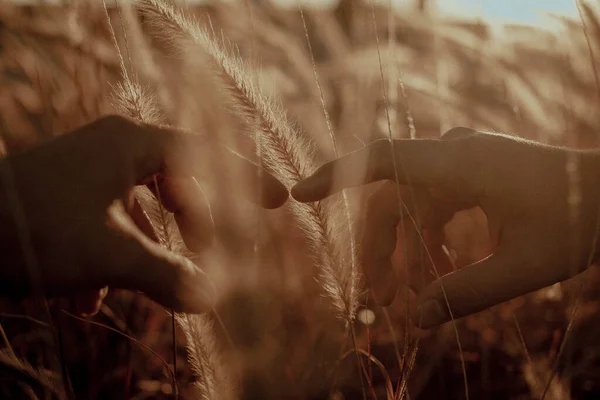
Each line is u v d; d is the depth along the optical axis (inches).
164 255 15.5
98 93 27.1
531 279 18.7
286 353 24.3
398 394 18.9
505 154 19.0
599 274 28.2
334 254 19.2
